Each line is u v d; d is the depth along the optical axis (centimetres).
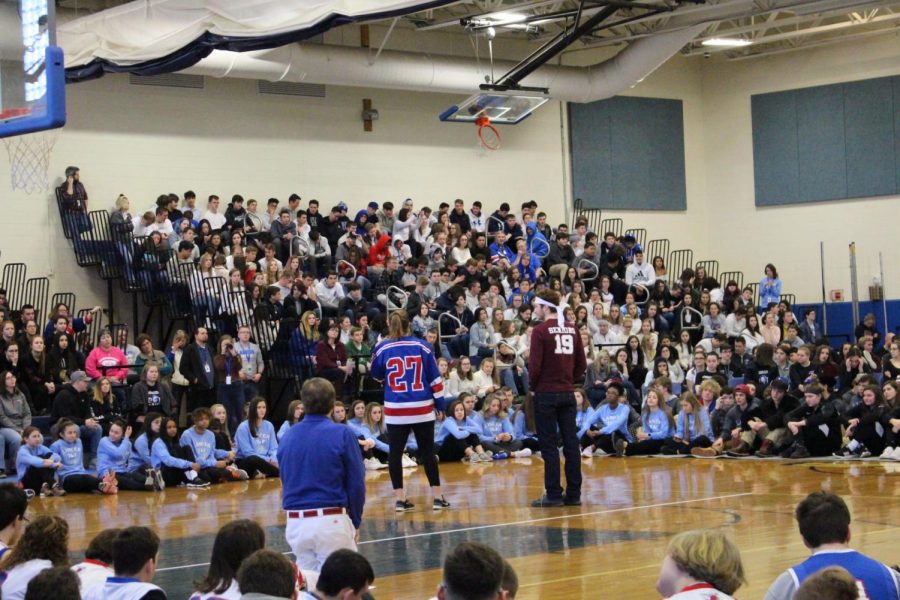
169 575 809
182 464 1473
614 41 2423
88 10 2095
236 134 2278
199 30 1543
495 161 2598
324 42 2341
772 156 2752
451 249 2291
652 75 2800
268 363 1920
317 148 2372
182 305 2009
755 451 1580
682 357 2081
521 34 2570
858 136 2648
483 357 1977
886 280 2623
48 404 1669
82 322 1908
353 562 405
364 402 1769
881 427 1471
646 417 1691
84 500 1367
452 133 2541
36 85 802
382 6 1395
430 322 1998
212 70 2031
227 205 2259
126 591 458
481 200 2577
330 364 1802
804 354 1736
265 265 2047
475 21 2119
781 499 1070
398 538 926
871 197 2638
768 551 789
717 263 2797
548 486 1096
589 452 1703
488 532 936
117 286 2102
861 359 1777
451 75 2272
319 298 2042
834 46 2673
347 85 2202
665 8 2102
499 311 2022
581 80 2420
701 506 1042
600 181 2728
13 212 2030
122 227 2044
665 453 1653
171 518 1142
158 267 2005
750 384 1634
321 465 617
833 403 1516
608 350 2036
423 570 782
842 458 1474
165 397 1694
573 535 902
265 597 395
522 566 776
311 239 2194
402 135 2477
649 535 887
